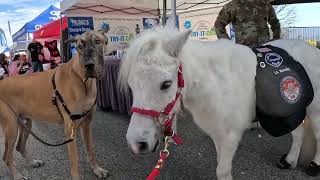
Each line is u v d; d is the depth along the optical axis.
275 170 3.78
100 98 7.68
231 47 2.81
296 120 3.05
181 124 5.91
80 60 3.51
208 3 11.29
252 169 3.85
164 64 2.12
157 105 2.13
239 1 4.46
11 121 3.99
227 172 2.81
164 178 3.79
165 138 2.36
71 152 3.65
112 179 3.93
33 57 12.42
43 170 4.41
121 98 6.83
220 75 2.62
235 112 2.68
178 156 4.46
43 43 13.04
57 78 3.74
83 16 10.59
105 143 5.33
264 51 3.00
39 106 3.92
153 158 4.47
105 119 6.96
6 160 4.04
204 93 2.55
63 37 11.18
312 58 3.16
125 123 6.57
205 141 5.01
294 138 3.72
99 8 10.74
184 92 2.45
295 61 3.05
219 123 2.66
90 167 4.35
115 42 10.98
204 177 3.75
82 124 3.92
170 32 2.34
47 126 6.98
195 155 4.46
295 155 3.74
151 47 2.16
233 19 4.54
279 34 4.58
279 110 2.86
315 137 3.46
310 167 3.55
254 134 5.09
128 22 11.31
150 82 2.09
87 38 3.50
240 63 2.74
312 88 3.11
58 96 3.70
